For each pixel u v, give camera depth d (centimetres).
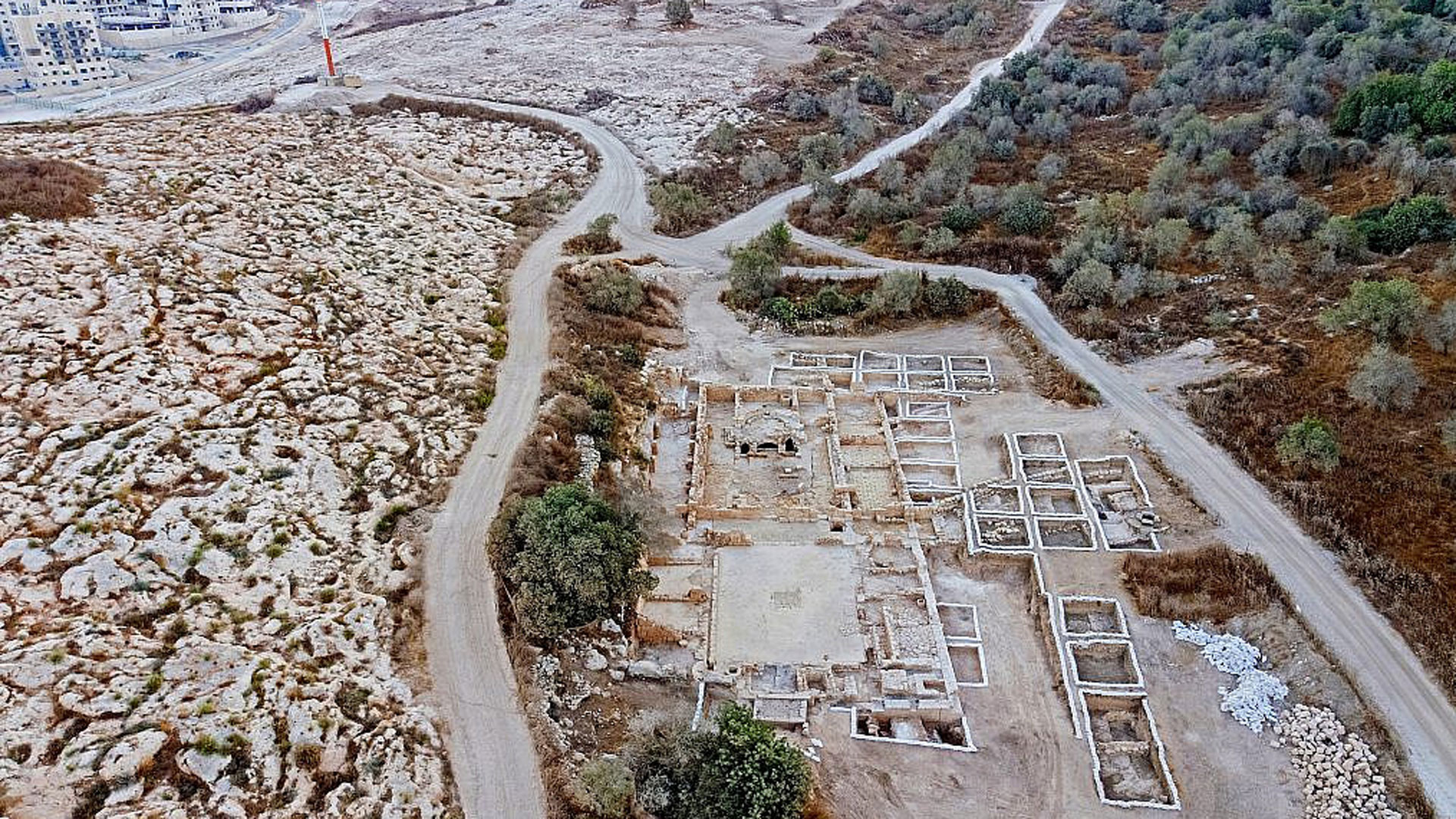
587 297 5406
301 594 3084
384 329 4547
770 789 2672
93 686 2594
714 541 3994
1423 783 2948
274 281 4566
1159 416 4700
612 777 2716
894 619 3662
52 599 2809
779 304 5706
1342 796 2952
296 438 3647
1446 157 6019
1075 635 3534
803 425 4794
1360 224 5600
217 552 3092
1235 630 3566
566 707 3048
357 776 2612
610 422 4288
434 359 4478
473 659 3033
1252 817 2936
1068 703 3325
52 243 4275
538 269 5662
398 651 3027
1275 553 3819
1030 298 5772
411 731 2775
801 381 5122
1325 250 5553
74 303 3922
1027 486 4297
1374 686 3241
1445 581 3544
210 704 2633
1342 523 3872
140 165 5475
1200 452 4428
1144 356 5162
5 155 5388
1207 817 2939
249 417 3675
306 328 4306
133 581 2914
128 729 2520
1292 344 4931
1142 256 5819
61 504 3083
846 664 3450
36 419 3400
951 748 3150
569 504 3403
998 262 6109
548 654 3169
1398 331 4753
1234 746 3153
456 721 2844
